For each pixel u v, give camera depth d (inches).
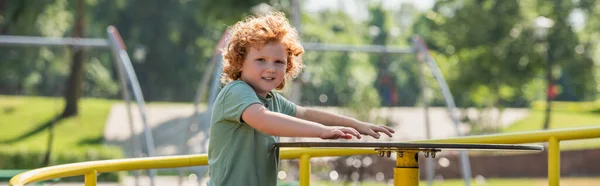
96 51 2305.6
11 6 1550.2
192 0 2448.3
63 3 1679.4
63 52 1893.5
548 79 1353.3
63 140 1379.2
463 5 1341.0
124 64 586.6
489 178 1141.7
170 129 1494.8
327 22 2006.6
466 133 1405.0
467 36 1305.4
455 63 1331.2
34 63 2006.6
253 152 157.6
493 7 1320.1
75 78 1505.9
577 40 1353.3
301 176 202.1
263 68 157.8
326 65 1839.3
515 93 1384.1
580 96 1498.5
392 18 2347.4
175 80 2450.8
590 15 1373.0
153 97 2449.6
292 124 147.4
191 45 2448.3
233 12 1475.1
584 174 1177.4
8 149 1043.9
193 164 184.4
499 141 188.9
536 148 155.7
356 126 167.3
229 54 160.7
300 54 163.6
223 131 157.3
